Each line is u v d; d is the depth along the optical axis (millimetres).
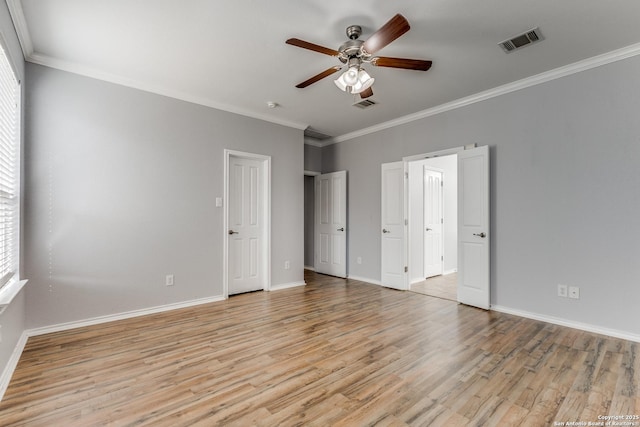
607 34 2516
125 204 3340
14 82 2412
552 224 3189
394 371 2188
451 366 2258
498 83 3438
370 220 5172
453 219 6449
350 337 2799
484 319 3293
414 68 2496
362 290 4625
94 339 2738
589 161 2961
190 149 3812
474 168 3752
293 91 3652
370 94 3121
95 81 3170
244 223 4430
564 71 3072
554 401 1834
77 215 3059
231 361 2336
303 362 2322
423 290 4645
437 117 4211
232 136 4195
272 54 2828
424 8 2195
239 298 4141
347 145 5562
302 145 5027
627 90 2758
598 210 2914
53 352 2475
